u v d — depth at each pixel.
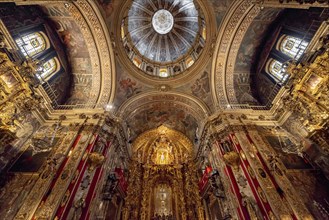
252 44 14.31
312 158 9.94
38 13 11.62
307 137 9.75
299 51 10.48
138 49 18.27
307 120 9.94
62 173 9.04
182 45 19.02
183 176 15.95
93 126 11.62
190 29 18.14
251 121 12.43
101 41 13.50
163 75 17.78
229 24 13.43
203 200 13.38
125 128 14.95
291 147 10.83
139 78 16.25
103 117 12.41
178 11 18.34
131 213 13.08
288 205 7.95
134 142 17.95
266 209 8.02
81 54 14.12
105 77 14.62
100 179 10.13
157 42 19.47
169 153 18.02
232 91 14.67
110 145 11.95
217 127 12.65
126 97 15.59
